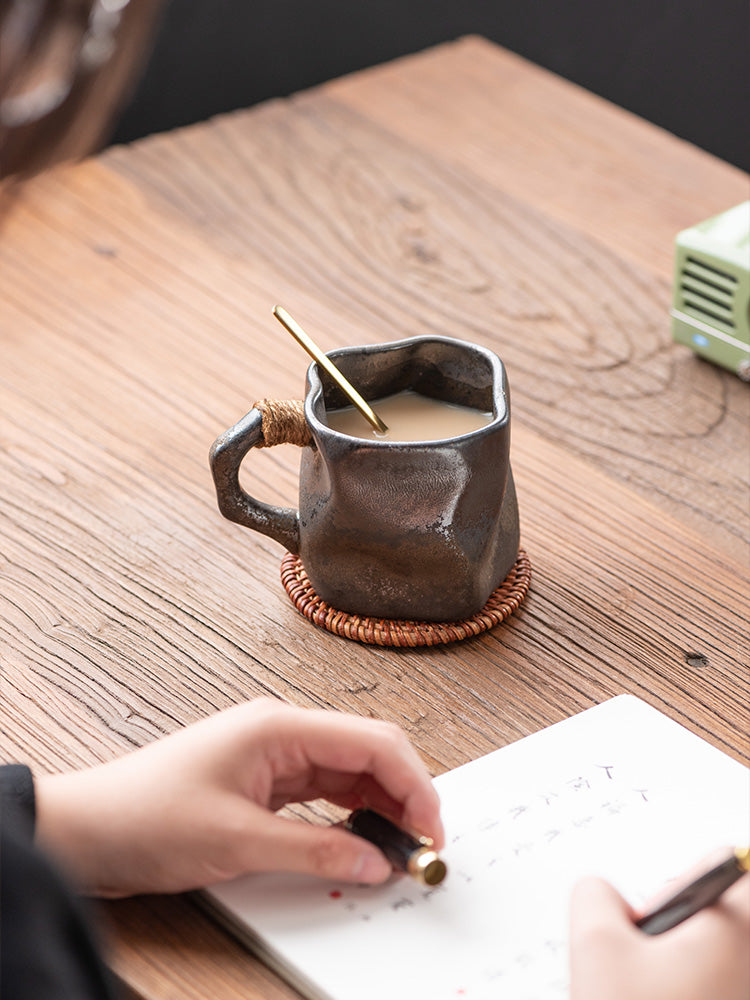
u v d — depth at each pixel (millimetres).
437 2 2648
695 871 983
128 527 1216
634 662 1135
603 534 1209
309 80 2623
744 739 1095
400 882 1022
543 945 999
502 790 1057
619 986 954
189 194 1491
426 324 1368
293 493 1235
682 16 2490
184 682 1127
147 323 1365
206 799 1011
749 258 1284
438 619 1143
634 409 1298
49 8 893
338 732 1026
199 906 1028
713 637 1149
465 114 1585
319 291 1397
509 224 1463
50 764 1087
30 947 801
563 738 1079
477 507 1113
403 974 990
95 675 1130
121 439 1273
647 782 1059
